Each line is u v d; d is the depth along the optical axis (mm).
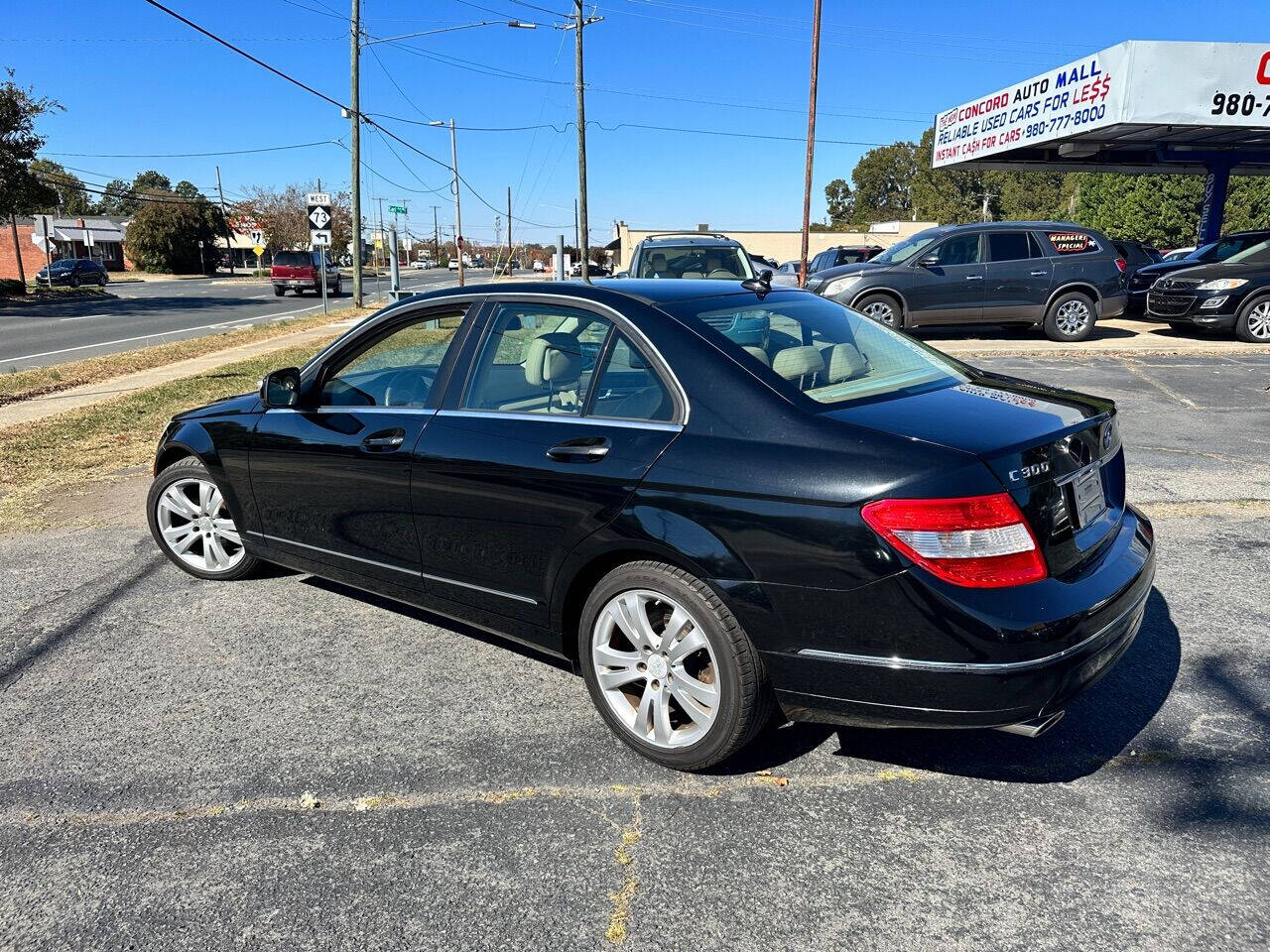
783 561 2566
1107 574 2754
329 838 2635
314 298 36781
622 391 3033
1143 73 14906
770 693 2752
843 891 2385
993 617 2418
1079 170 21938
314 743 3141
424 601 3658
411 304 3736
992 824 2643
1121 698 3307
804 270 24328
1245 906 2287
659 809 2748
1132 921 2246
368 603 4398
